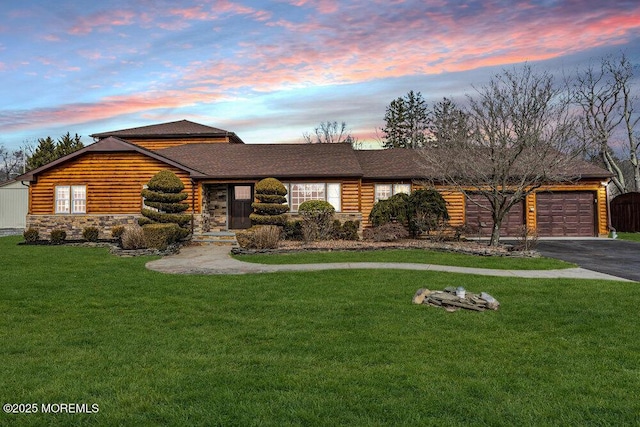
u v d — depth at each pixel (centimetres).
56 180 2039
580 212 2177
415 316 730
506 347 583
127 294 897
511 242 1906
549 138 1498
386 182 2169
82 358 538
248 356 546
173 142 2684
